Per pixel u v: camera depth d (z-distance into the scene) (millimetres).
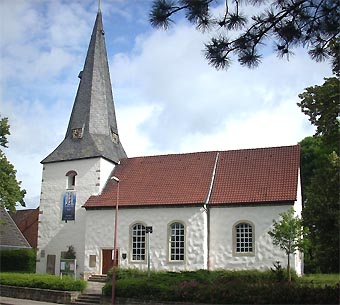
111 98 43000
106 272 34562
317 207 19062
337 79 22219
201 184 34844
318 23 11148
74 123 40719
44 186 39469
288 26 10992
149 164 38781
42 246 38406
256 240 31922
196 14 10281
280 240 28328
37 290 28922
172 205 33750
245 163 35719
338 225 18406
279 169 34188
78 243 37219
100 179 37812
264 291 21734
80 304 26812
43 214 38969
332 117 22672
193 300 23234
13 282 30531
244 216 32594
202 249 32469
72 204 38125
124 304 25250
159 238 33719
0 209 43312
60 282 28641
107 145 40094
